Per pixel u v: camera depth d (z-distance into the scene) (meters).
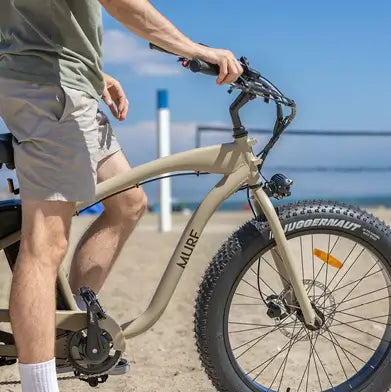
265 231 2.80
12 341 2.67
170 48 2.52
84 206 2.67
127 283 5.84
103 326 2.67
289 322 2.95
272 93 2.68
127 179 2.69
